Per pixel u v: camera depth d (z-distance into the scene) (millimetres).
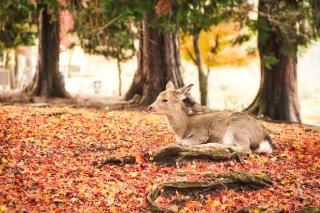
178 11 20469
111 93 55375
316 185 10016
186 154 10852
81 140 12438
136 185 9758
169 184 9492
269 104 23719
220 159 10945
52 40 27172
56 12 24844
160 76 24031
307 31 22328
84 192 9242
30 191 9133
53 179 9734
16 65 45219
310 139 13984
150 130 14164
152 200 9023
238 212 8711
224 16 21469
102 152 11695
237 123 11469
